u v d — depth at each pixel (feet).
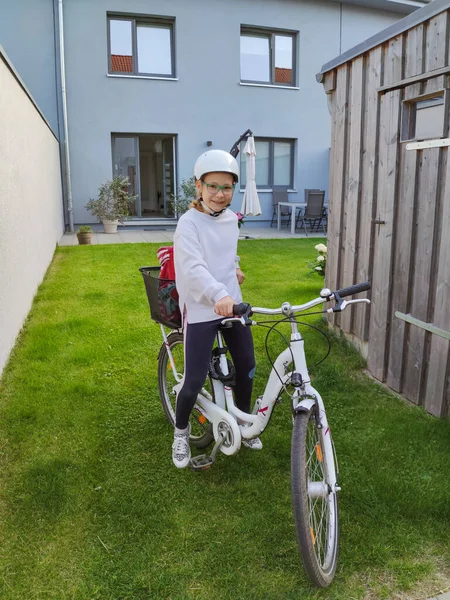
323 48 48.55
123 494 8.24
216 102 46.52
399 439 9.77
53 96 42.70
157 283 8.69
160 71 45.34
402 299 11.81
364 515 7.73
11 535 7.33
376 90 12.49
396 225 12.01
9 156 14.99
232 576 6.63
